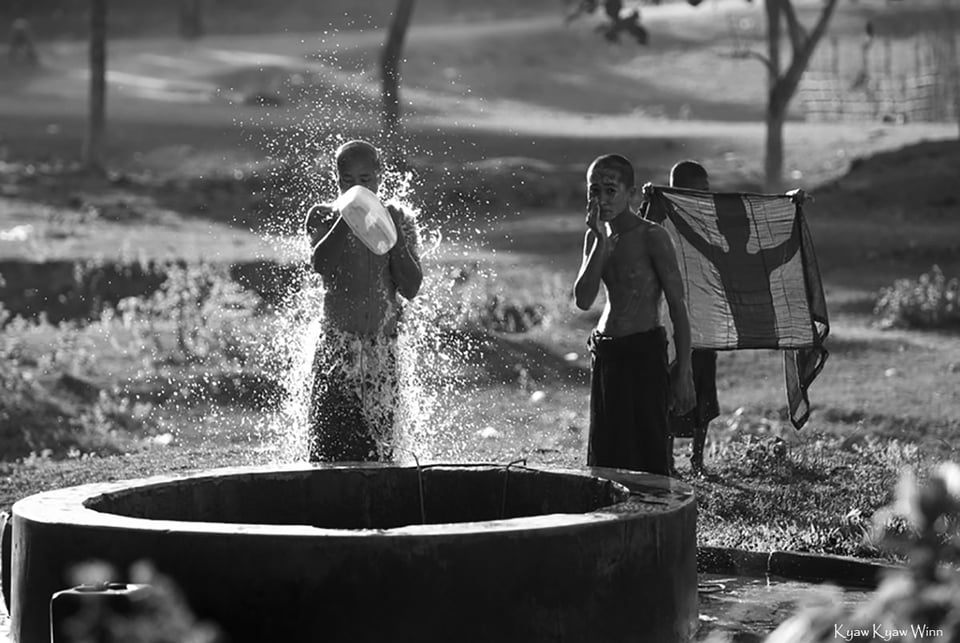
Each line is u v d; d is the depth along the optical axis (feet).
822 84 316.40
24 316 125.18
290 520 44.47
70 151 217.15
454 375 101.60
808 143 216.33
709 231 63.87
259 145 221.46
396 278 55.11
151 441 87.66
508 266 140.15
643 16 408.46
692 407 55.26
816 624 19.08
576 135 227.61
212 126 237.45
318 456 55.06
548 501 44.01
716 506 60.54
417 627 34.76
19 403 91.09
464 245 150.92
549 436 84.94
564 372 104.47
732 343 63.87
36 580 37.27
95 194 178.50
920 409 88.38
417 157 193.77
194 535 35.35
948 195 168.86
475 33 383.24
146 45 366.63
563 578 35.86
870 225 157.28
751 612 46.55
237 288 122.52
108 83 294.87
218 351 106.73
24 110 256.32
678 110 300.20
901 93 300.20
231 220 166.50
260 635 34.99
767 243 64.13
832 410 88.94
